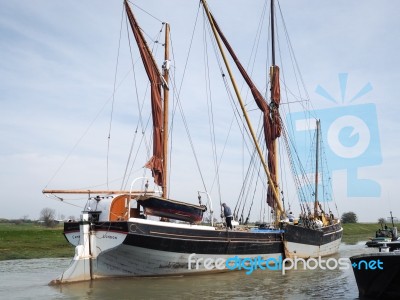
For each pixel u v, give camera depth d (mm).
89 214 24156
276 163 40406
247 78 39219
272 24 43594
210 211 27953
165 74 30344
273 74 42312
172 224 24328
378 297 18547
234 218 41188
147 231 23062
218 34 36906
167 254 24203
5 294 19750
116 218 24000
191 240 25125
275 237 32250
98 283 22609
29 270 29875
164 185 28594
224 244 27156
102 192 24938
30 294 19719
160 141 28844
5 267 31812
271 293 20625
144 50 28938
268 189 39531
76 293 19922
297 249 34656
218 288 21797
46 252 42844
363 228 106875
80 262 22797
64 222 24484
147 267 24188
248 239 29250
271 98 41656
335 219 47938
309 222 39875
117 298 18844
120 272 23984
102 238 23078
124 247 22812
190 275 25891
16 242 48062
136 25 28703
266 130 40719
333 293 20750
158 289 21125
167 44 30797
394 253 17406
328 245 41125
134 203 25172
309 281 24844
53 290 20703
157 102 29031
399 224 114375
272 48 43062
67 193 24672
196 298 19062
